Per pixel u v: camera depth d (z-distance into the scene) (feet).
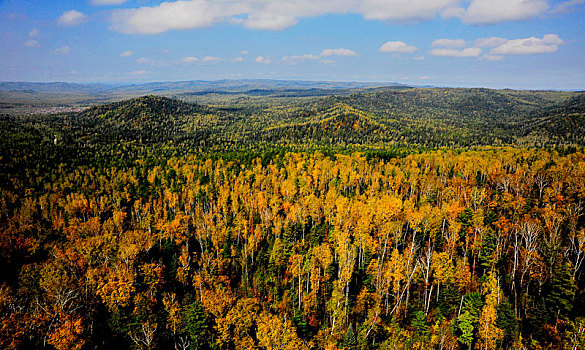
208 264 254.06
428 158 481.87
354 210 283.18
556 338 166.61
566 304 177.88
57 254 241.35
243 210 355.56
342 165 444.14
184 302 215.72
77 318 178.81
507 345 168.76
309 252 261.44
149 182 456.04
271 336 183.93
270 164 509.35
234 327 199.72
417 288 215.51
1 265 248.73
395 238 250.78
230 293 229.66
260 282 257.75
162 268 240.32
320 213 328.70
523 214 263.29
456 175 408.46
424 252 243.81
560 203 270.26
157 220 319.88
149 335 179.73
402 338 183.42
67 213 358.23
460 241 250.16
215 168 496.23
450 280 200.03
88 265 230.68
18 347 162.61
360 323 204.33
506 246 240.73
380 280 215.51
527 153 493.36
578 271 197.57
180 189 413.39
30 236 296.71
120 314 197.88
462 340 175.22
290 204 349.00
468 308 186.50
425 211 265.54
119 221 325.62
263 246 301.63
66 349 165.89
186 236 296.92
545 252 208.13
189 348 189.88
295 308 223.71
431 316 195.83
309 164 474.49
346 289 213.46
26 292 203.10
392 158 508.12
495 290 184.55
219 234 291.99
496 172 377.50
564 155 473.67
